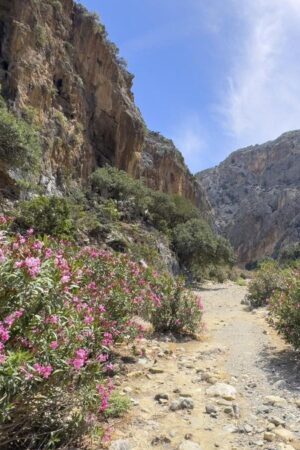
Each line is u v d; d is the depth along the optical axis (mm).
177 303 9016
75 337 3369
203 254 36375
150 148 67312
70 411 3543
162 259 27594
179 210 45094
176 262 32812
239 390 5383
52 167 33281
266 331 9594
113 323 5664
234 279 43250
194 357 7023
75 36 44344
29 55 33062
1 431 2906
